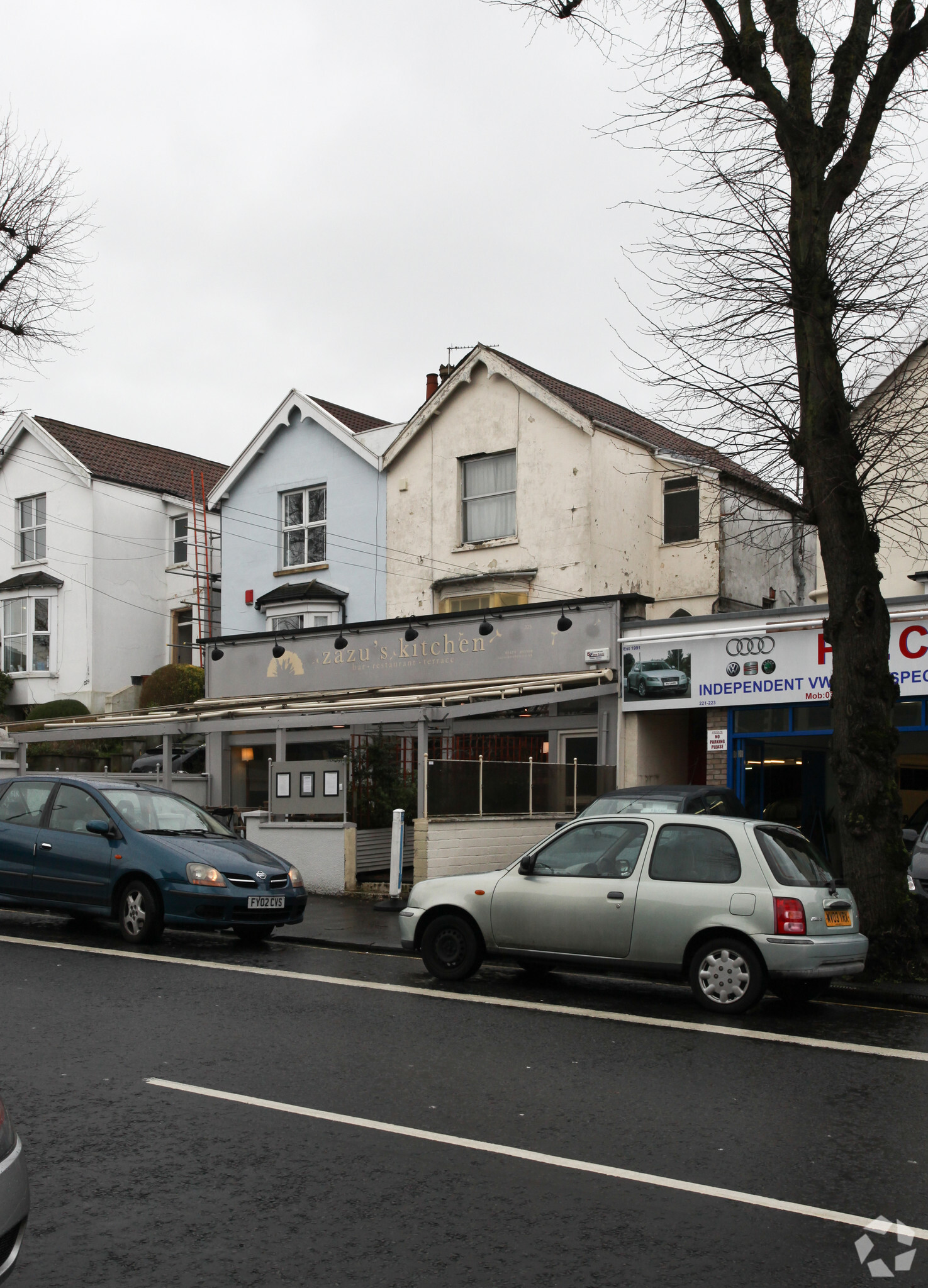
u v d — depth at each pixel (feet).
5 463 117.19
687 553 78.95
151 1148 19.29
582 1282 14.53
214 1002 30.83
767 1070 24.93
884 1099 22.81
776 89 38.78
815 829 67.15
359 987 33.71
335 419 87.56
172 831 42.91
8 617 113.80
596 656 64.59
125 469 115.55
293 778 58.65
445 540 81.20
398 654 73.56
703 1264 15.11
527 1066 24.88
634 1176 18.21
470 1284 14.47
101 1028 27.63
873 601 38.73
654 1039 27.76
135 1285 14.38
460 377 80.33
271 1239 15.75
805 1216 16.72
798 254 38.73
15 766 71.97
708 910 31.22
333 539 87.51
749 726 59.98
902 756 66.23
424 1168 18.47
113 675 110.11
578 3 40.16
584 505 74.74
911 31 36.76
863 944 32.07
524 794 59.47
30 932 42.96
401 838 51.88
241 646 81.97
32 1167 18.38
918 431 45.03
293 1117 20.95
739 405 41.39
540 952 33.53
